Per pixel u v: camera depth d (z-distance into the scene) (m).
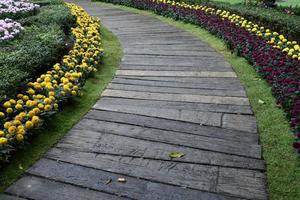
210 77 5.40
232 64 5.96
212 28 8.01
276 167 3.09
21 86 4.36
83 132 3.81
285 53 5.55
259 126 3.81
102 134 3.76
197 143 3.52
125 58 6.57
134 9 12.47
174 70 5.80
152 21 10.14
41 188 2.93
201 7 9.92
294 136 3.50
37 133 3.67
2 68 4.52
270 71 4.93
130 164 3.22
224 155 3.30
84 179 3.03
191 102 4.51
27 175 3.09
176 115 4.15
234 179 2.96
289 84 4.23
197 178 2.99
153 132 3.77
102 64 6.15
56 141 3.62
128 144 3.55
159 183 2.95
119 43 7.73
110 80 5.38
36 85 4.41
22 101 4.00
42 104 3.96
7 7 8.82
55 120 4.03
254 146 3.43
